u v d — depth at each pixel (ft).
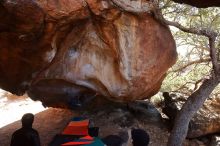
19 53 22.08
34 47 21.48
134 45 23.18
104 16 21.59
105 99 30.83
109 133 28.17
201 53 30.91
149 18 23.12
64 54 24.08
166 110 32.55
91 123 26.68
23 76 24.26
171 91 34.63
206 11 27.55
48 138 27.78
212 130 30.63
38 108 36.29
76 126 22.09
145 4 21.81
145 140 16.21
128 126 29.78
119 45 23.20
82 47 24.13
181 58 33.19
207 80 25.59
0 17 18.44
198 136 30.40
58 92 27.53
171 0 24.14
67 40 22.88
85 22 22.24
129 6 21.27
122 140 17.60
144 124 30.83
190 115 26.35
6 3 17.26
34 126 29.84
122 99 26.50
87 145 17.31
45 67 23.90
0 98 39.27
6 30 19.83
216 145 29.12
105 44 23.84
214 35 23.97
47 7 18.60
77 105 28.66
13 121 32.83
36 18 18.57
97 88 26.43
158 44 23.82
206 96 25.95
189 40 30.71
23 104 37.83
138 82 24.79
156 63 24.32
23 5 17.61
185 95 33.22
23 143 18.99
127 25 22.45
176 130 26.68
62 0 18.95
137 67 23.94
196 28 24.27
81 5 19.77
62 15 19.60
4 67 23.66
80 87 27.37
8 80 24.76
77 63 24.71
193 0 22.56
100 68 24.93
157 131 30.27
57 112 32.32
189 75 34.76
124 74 24.18
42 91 27.45
